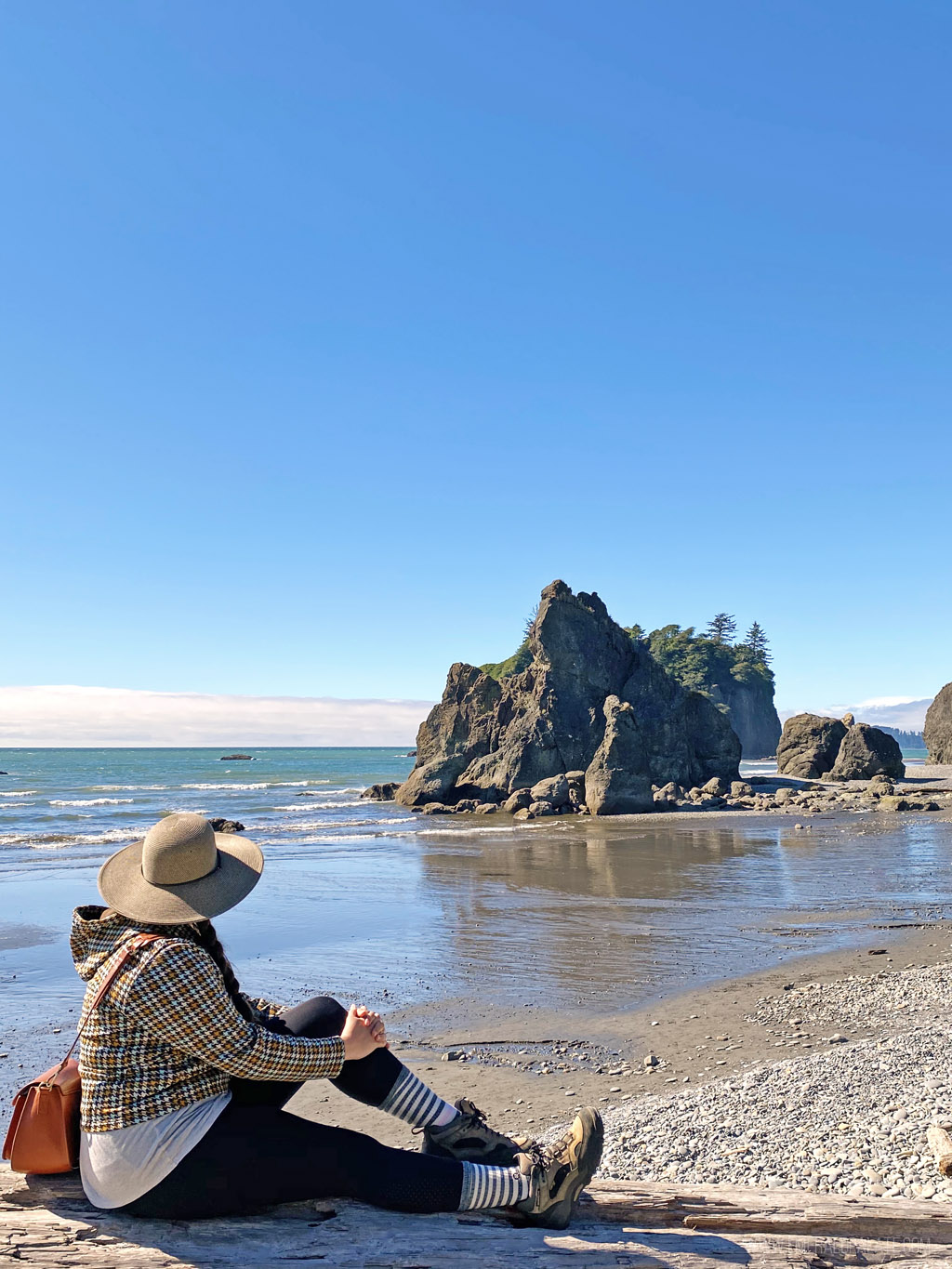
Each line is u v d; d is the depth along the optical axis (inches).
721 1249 147.7
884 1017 419.2
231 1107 138.0
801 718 2559.1
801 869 947.3
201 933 137.8
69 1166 141.0
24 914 705.0
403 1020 430.6
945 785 2091.5
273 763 5398.6
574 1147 150.6
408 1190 144.0
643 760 1841.8
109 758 6328.7
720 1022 422.6
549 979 505.0
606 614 2304.4
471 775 2054.6
